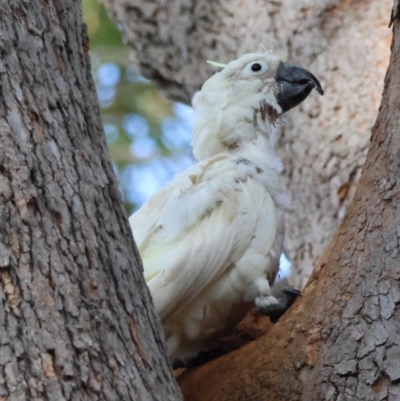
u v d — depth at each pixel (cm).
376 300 715
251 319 1041
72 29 638
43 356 494
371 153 793
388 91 798
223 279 862
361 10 1332
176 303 827
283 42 1373
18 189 534
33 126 562
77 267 535
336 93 1312
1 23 583
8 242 518
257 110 1023
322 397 709
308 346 738
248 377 768
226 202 879
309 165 1333
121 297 554
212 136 1018
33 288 511
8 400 478
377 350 698
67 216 548
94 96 636
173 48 1541
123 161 1900
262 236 876
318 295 761
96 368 508
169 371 576
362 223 757
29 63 584
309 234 1346
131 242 602
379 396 686
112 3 1611
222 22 1453
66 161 568
